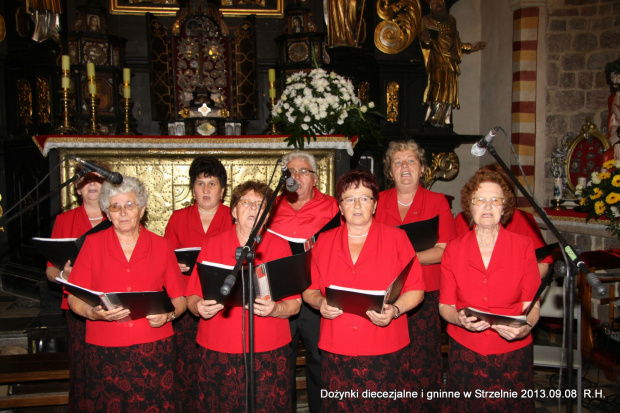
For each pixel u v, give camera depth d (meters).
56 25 6.70
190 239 3.60
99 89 6.76
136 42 7.11
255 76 7.14
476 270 2.60
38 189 6.67
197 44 7.16
